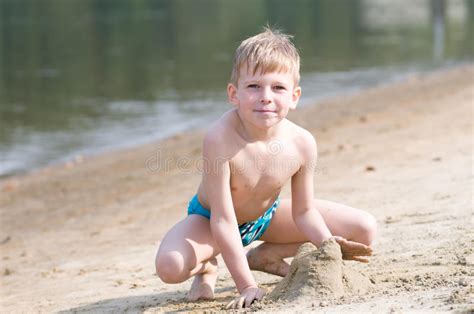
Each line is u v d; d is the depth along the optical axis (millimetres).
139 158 17156
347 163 12664
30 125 22000
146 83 28703
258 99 5828
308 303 5379
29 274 9070
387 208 9156
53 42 42969
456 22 49000
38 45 41938
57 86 28859
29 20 54750
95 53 38344
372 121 18031
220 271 7566
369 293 5523
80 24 51781
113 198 13578
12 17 57031
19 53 38875
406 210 8852
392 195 9820
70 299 7418
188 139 18891
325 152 14141
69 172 16594
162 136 19859
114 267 8570
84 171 16500
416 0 69438
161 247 6129
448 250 6926
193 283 6535
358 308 5117
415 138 14281
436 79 26141
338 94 24859
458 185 9648
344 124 18156
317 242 6270
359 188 10602
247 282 5902
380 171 11594
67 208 13352
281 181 6203
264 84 5824
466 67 29172
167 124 21328
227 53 36812
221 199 6012
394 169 11570
